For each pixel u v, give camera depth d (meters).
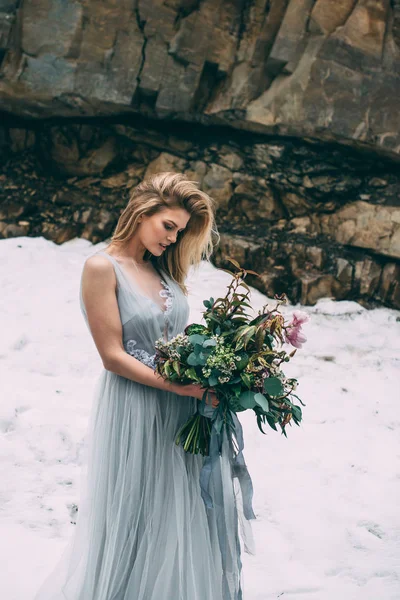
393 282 7.43
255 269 7.37
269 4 7.15
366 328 6.88
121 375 2.48
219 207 7.94
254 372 2.36
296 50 7.19
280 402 2.44
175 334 2.63
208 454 2.54
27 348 5.42
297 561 3.24
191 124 7.90
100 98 7.40
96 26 7.15
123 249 2.60
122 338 2.52
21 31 7.14
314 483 4.00
